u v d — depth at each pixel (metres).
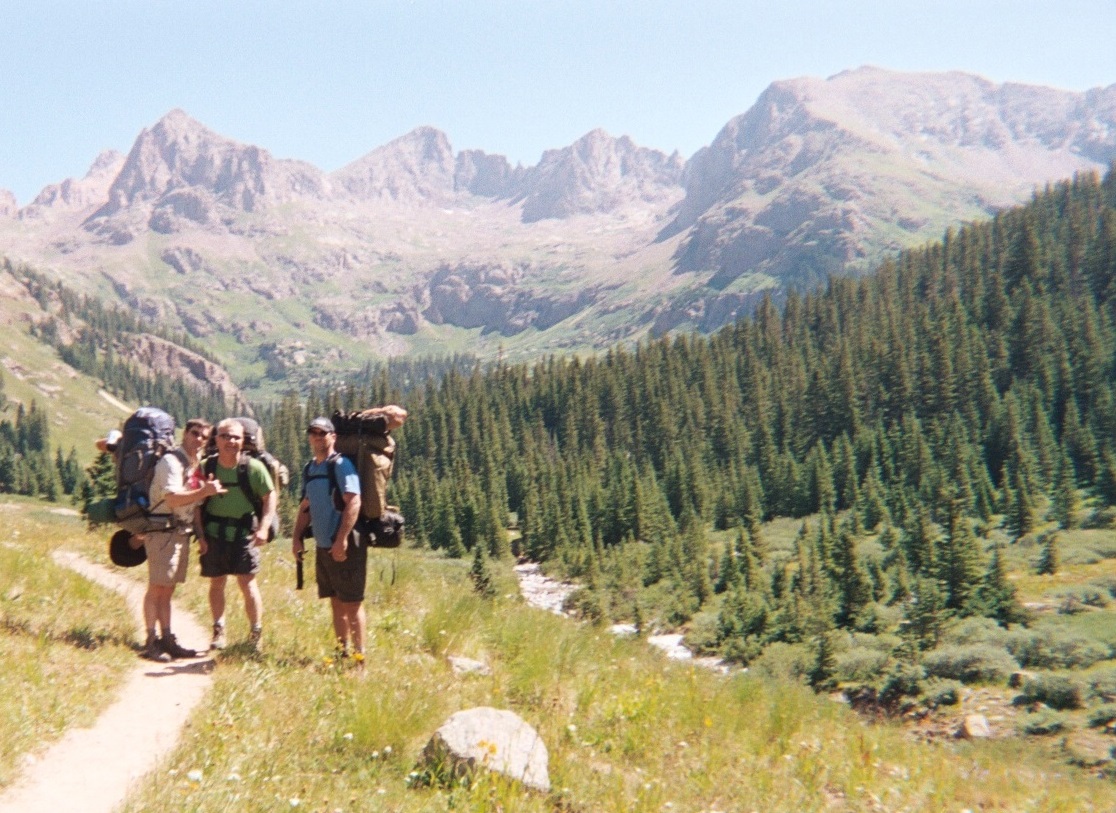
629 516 142.25
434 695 8.04
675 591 94.38
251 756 6.13
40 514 36.41
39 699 6.54
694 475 155.88
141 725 6.68
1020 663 59.34
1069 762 27.88
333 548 8.83
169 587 8.95
